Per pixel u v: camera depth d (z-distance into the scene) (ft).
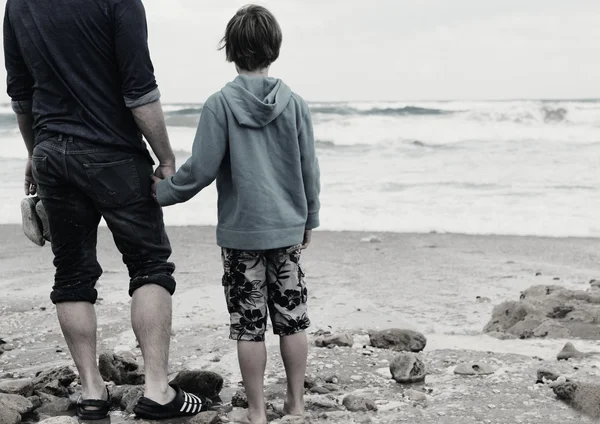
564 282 19.53
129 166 9.87
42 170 9.84
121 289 19.13
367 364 12.87
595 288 17.97
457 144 55.72
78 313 10.23
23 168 45.57
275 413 10.39
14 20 9.79
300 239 9.82
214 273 20.94
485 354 13.47
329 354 13.41
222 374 12.51
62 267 10.31
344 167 44.62
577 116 66.28
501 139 57.88
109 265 22.22
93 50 9.55
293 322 9.93
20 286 19.71
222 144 9.57
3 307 17.42
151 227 10.17
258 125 9.55
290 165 9.78
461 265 21.89
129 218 9.97
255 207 9.52
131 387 11.05
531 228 27.45
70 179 9.75
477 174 40.22
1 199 34.35
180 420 10.12
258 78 9.83
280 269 9.87
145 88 9.64
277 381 11.99
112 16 9.48
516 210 30.42
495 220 28.81
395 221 29.19
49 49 9.55
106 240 26.43
